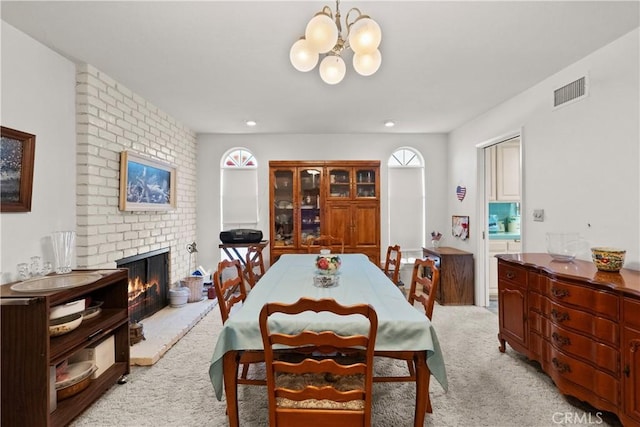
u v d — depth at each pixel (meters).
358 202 4.15
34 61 2.00
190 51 2.16
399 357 1.48
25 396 1.52
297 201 4.16
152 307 3.28
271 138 4.49
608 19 1.80
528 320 2.20
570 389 1.81
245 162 4.55
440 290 3.81
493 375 2.16
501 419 1.71
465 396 1.92
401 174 4.55
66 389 1.71
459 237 4.15
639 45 1.88
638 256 1.90
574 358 1.78
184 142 4.04
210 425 1.68
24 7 1.67
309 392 1.25
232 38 1.99
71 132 2.30
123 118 2.77
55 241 2.03
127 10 1.71
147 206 3.10
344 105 3.28
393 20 1.80
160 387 2.03
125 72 2.50
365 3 1.65
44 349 1.52
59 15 1.75
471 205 3.85
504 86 2.78
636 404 1.48
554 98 2.53
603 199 2.12
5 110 1.83
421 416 1.45
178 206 3.88
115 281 2.07
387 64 2.35
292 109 3.40
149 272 3.24
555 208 2.53
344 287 1.99
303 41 1.58
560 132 2.47
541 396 1.92
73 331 1.80
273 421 1.27
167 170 3.54
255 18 1.79
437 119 3.79
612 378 1.59
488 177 3.73
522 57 2.24
